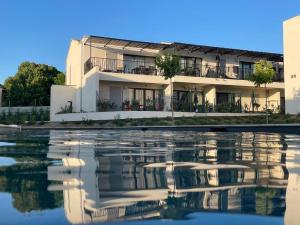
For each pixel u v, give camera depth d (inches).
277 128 367.9
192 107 786.2
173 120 639.8
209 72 825.5
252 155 127.7
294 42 692.1
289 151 144.7
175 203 52.1
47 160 108.0
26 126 653.9
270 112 802.2
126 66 799.1
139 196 56.9
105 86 768.3
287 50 708.7
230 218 44.0
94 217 44.0
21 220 42.4
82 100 809.5
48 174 79.2
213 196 57.1
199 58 859.4
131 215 45.1
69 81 1009.5
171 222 42.2
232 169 89.9
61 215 44.6
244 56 896.3
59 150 147.0
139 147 167.0
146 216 44.7
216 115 757.3
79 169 88.4
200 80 784.9
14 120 843.4
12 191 59.7
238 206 50.3
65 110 814.5
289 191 61.1
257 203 52.1
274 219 43.6
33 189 61.8
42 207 48.6
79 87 823.1
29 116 884.6
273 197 56.2
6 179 72.2
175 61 689.0
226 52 844.6
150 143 195.8
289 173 82.9
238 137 271.9
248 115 751.7
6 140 229.3
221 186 65.9
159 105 766.5
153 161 107.3
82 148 160.6
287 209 48.4
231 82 813.2
